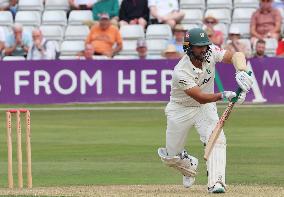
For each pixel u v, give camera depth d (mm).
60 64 66062
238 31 66500
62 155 42031
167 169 37188
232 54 28094
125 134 50250
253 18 69500
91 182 33344
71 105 66062
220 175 27953
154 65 65562
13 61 66062
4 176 35938
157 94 65812
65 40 72688
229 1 74125
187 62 28000
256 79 65688
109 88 66062
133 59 65750
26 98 66375
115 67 65875
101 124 55406
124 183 32875
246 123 55031
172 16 71750
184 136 29375
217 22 70750
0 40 70188
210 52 28125
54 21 74250
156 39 70812
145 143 46156
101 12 72750
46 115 60688
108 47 68812
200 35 27531
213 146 27953
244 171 36125
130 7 72188
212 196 27234
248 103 66000
